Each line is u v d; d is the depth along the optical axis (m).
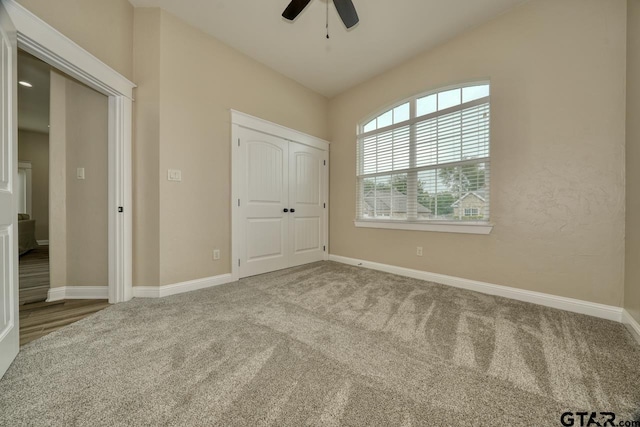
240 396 1.10
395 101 3.27
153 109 2.35
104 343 1.53
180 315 1.95
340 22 2.51
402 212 3.24
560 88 2.08
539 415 1.01
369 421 0.97
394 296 2.39
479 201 2.58
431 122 2.95
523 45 2.25
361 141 3.77
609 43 1.88
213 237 2.75
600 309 1.92
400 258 3.21
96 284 2.35
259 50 2.97
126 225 2.28
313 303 2.21
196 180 2.62
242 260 3.02
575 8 2.01
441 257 2.83
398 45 2.85
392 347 1.50
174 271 2.46
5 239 1.27
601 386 1.17
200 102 2.64
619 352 1.44
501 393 1.13
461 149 2.70
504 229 2.37
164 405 1.05
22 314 1.97
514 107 2.30
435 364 1.34
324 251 4.11
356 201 3.77
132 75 2.35
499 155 2.39
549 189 2.13
